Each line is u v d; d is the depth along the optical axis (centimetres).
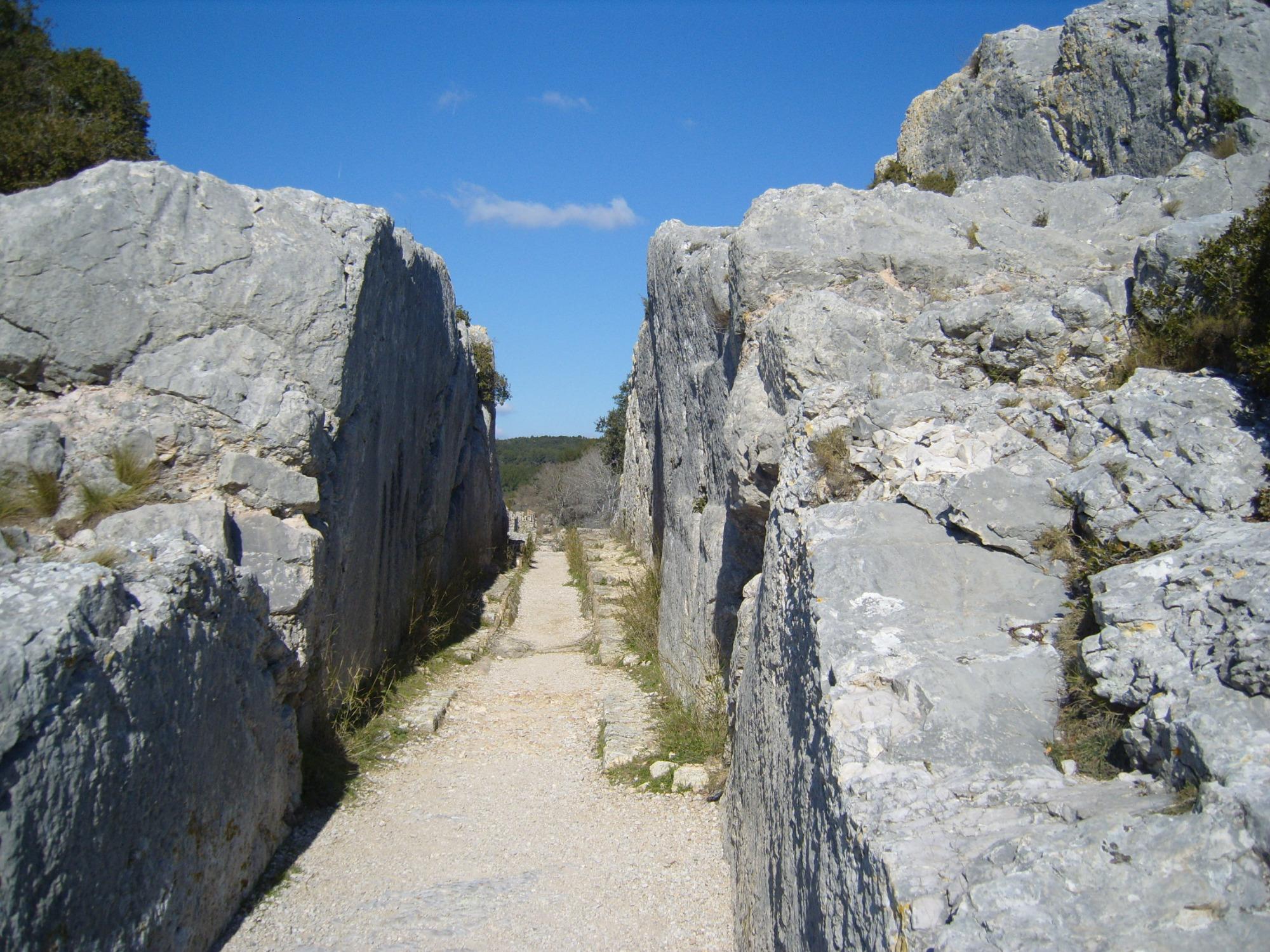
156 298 608
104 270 595
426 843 571
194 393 600
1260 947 198
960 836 258
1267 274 435
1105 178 766
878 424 500
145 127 1092
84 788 335
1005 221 682
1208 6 745
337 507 692
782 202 703
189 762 422
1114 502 391
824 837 315
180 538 467
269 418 612
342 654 732
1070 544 394
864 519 429
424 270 1068
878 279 647
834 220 679
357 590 770
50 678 320
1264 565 305
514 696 925
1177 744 259
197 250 620
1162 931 206
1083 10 880
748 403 613
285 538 602
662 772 669
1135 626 315
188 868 418
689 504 873
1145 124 795
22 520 529
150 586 410
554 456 6250
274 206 669
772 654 455
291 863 535
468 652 1076
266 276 633
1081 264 652
